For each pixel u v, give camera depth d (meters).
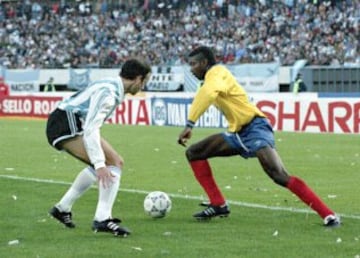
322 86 118.06
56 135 28.45
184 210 35.09
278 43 139.62
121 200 38.19
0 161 58.41
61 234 29.11
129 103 107.50
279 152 64.88
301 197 30.77
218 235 29.03
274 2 147.12
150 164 56.22
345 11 139.38
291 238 28.33
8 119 118.88
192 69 31.27
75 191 29.42
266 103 92.19
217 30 148.25
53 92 124.50
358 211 35.28
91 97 27.80
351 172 51.28
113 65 146.62
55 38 159.75
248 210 35.00
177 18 154.38
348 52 130.88
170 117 102.25
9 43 162.38
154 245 27.09
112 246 26.88
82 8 164.25
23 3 167.12
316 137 80.00
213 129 94.25
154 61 147.50
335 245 26.97
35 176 48.91
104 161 27.28
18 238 28.50
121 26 157.50
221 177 48.50
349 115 85.06
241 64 125.75
